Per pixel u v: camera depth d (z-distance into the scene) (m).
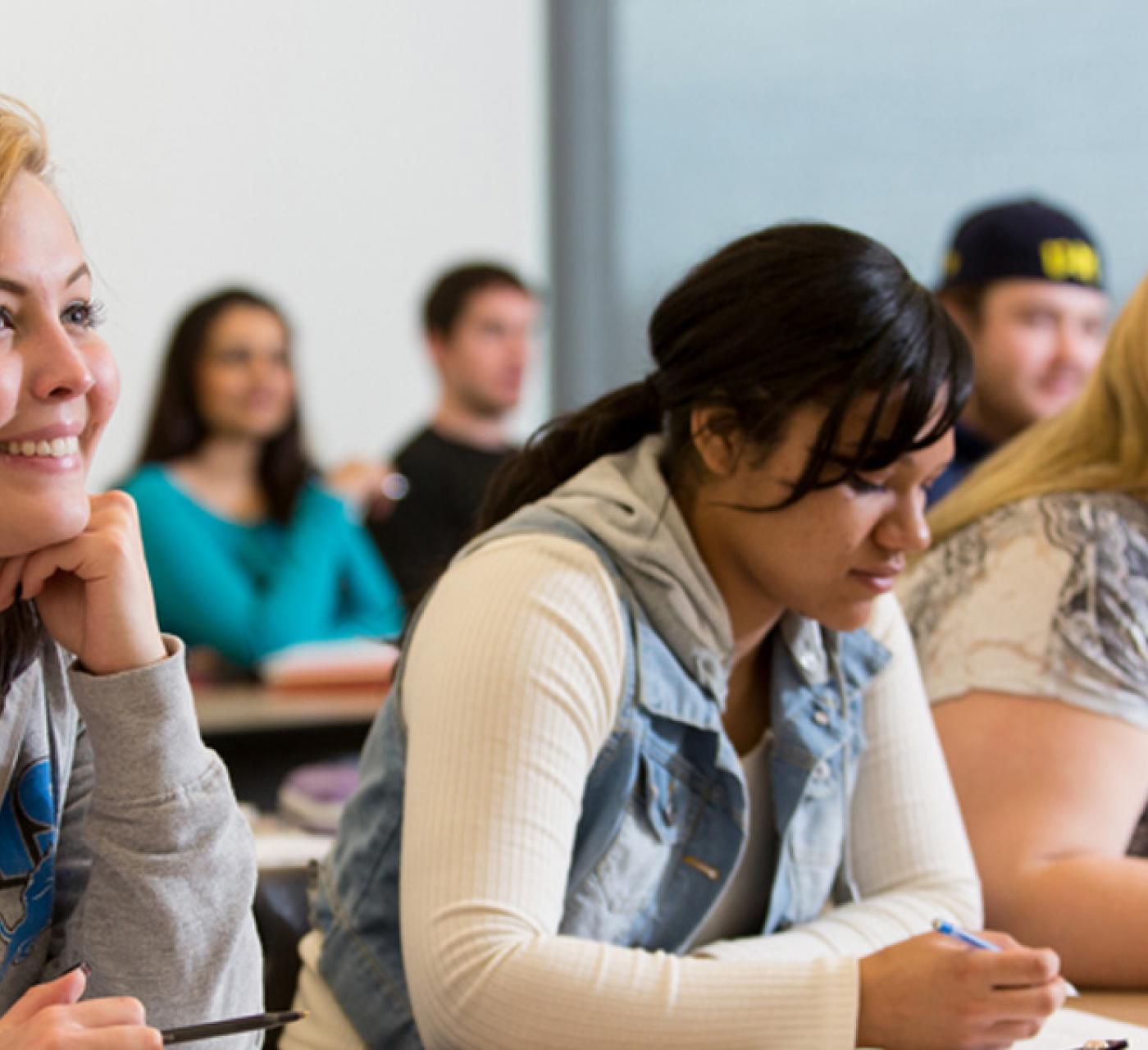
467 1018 1.52
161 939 1.38
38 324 1.31
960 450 3.63
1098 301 3.64
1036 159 6.05
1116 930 1.94
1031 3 6.04
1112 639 2.07
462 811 1.56
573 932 1.68
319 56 6.10
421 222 6.31
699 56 6.51
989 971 1.49
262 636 4.98
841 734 1.88
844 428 1.62
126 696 1.38
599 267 6.64
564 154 6.57
